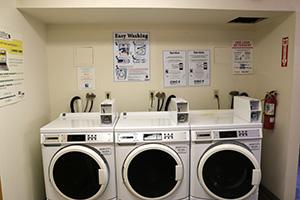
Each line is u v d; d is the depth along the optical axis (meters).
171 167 1.94
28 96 2.07
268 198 2.48
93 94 2.66
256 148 1.97
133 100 2.72
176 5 1.98
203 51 2.73
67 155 1.88
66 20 2.39
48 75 2.61
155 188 1.96
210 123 2.01
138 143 1.89
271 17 2.32
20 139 1.92
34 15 2.14
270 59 2.49
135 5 1.95
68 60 2.62
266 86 2.58
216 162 1.98
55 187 1.89
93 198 1.90
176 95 2.76
